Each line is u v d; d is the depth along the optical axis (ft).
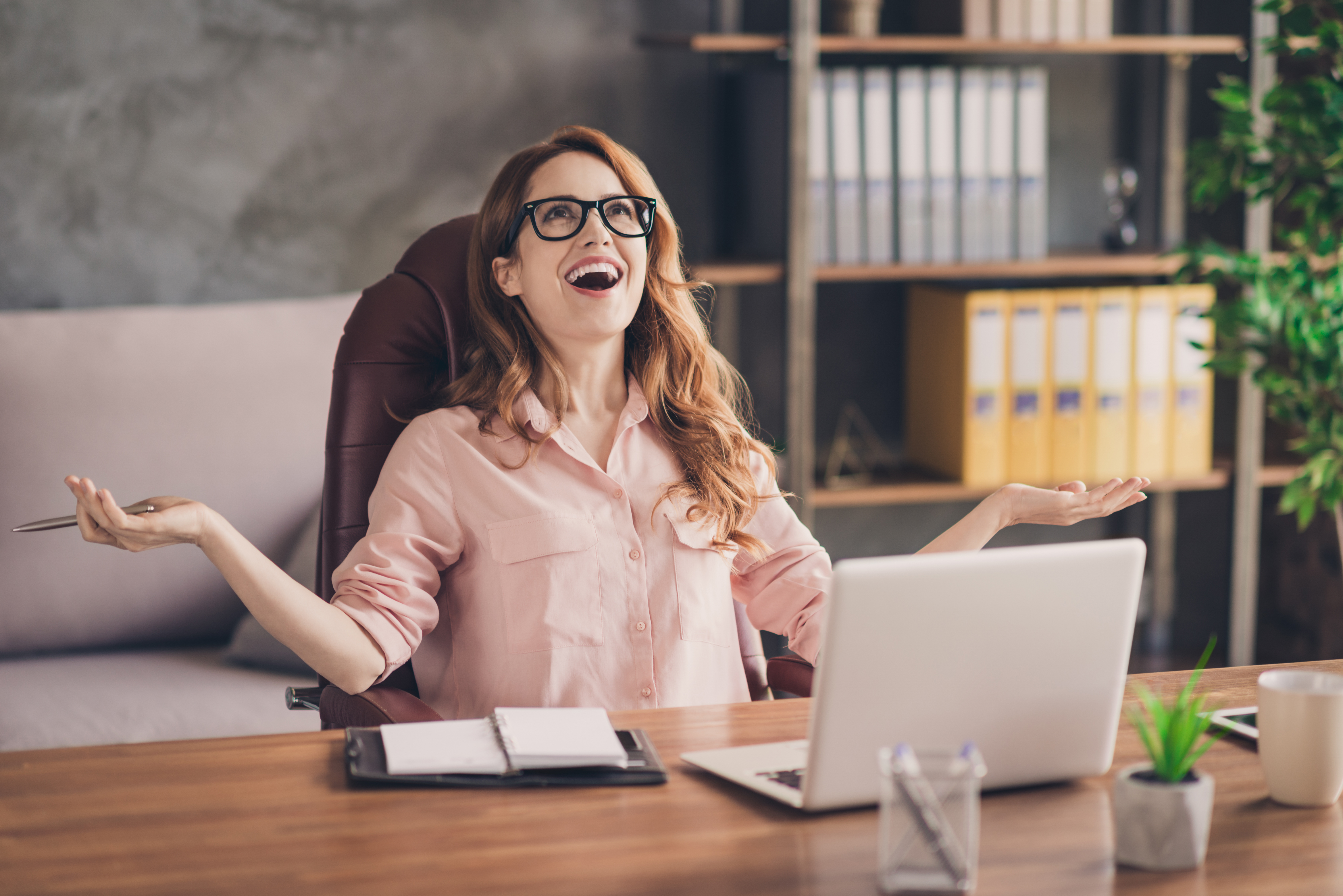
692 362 5.93
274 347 8.66
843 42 9.07
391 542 5.28
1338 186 8.48
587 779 3.76
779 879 3.17
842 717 3.46
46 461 8.04
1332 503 8.93
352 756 3.85
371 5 9.31
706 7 9.89
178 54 9.04
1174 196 10.72
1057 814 3.61
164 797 3.63
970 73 9.48
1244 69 10.05
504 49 9.59
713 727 4.29
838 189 9.36
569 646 5.32
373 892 3.07
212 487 8.27
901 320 10.71
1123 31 10.67
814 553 5.84
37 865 3.20
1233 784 3.84
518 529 5.38
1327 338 8.54
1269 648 11.22
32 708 7.22
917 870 3.11
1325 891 3.16
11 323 8.31
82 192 9.00
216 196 9.24
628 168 5.69
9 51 8.75
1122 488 4.89
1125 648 3.71
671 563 5.54
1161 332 10.03
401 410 5.75
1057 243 10.85
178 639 8.43
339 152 9.41
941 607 3.47
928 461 10.40
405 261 5.98
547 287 5.46
